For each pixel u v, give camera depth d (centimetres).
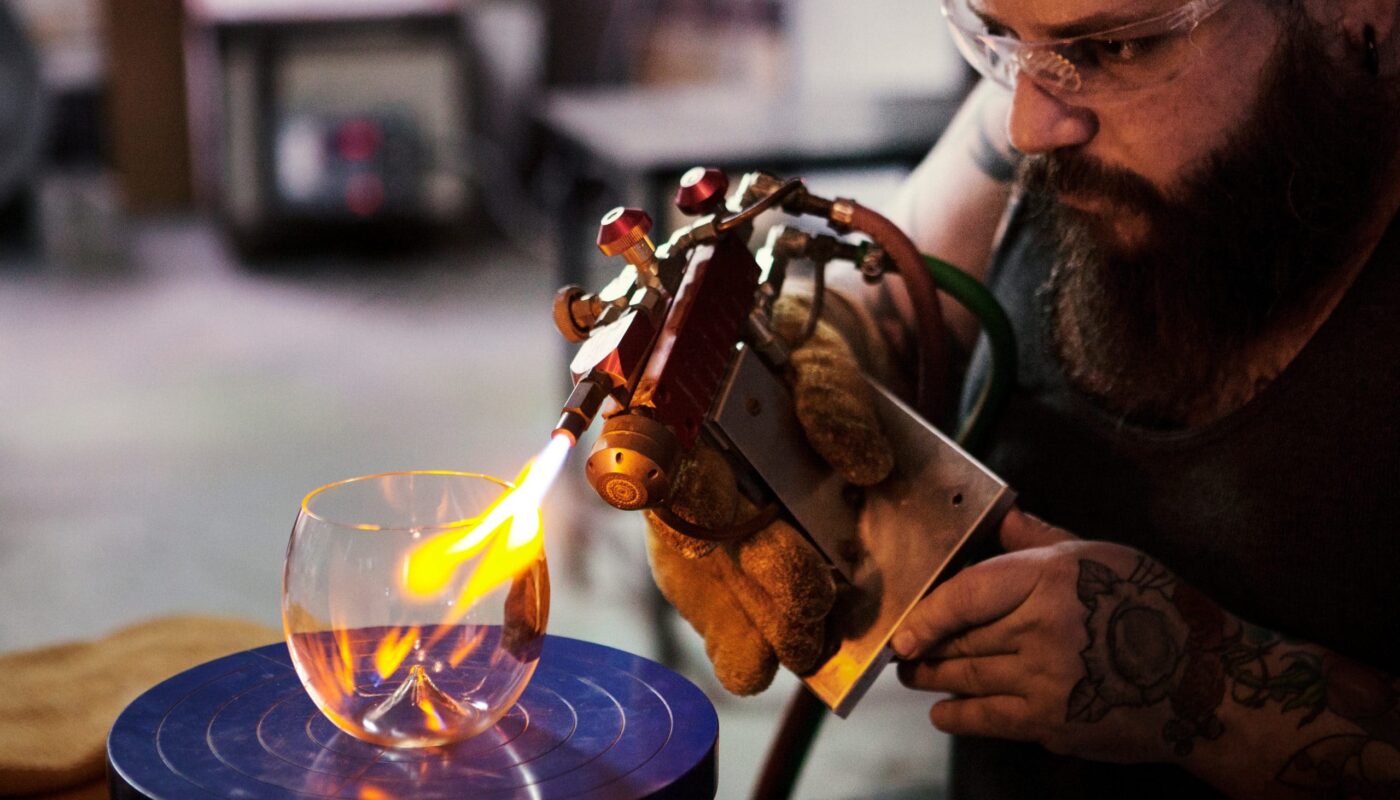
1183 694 77
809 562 72
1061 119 75
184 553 253
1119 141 76
